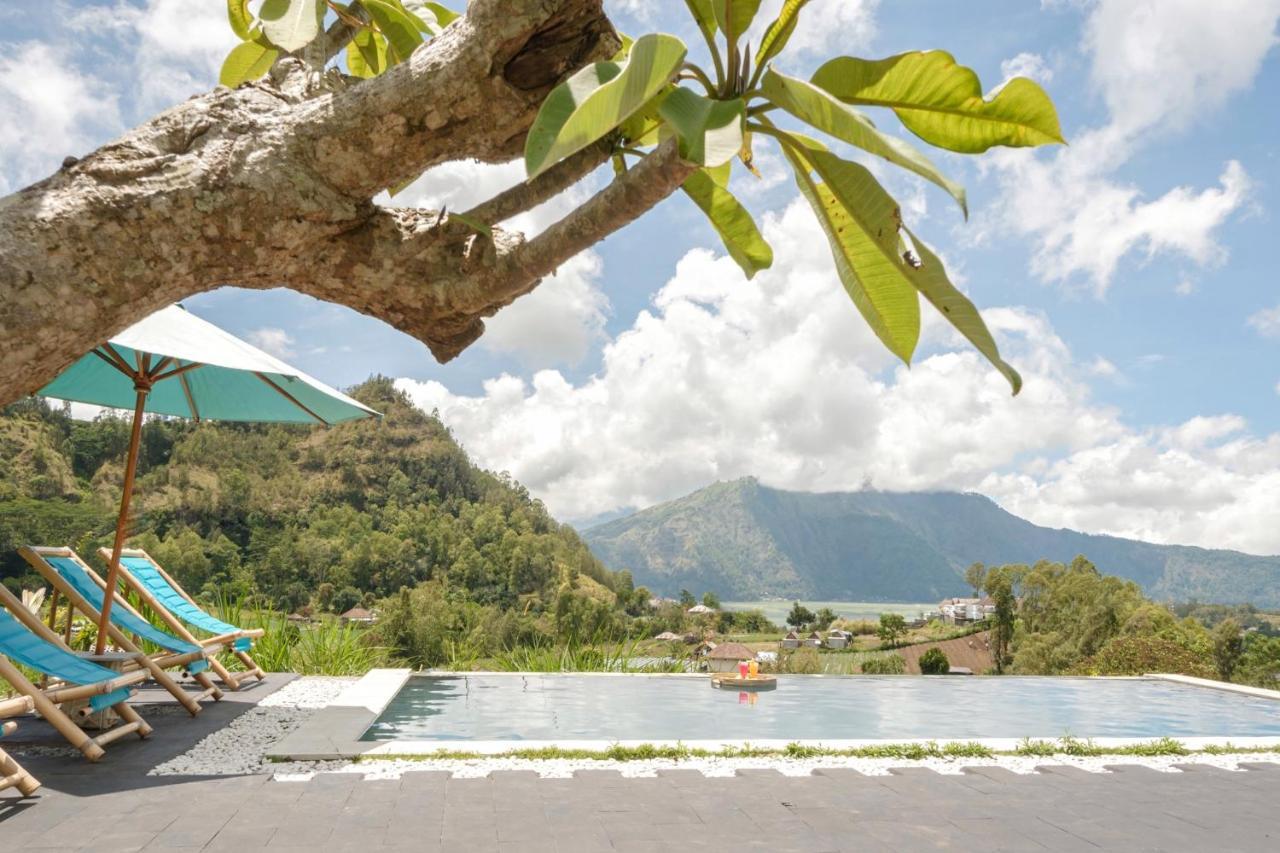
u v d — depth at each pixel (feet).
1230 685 31.86
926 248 3.98
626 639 34.99
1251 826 12.28
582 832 11.30
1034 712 26.76
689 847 10.78
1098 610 169.27
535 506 450.71
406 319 4.33
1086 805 13.33
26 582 132.46
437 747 15.99
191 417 21.75
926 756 16.72
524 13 3.85
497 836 11.03
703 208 5.78
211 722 18.54
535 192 4.50
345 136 3.82
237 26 7.60
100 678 15.02
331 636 29.73
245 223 3.63
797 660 40.96
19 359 3.12
